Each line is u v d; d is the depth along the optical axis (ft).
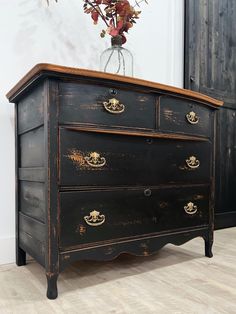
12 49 4.54
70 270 4.11
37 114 3.47
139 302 3.15
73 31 5.10
